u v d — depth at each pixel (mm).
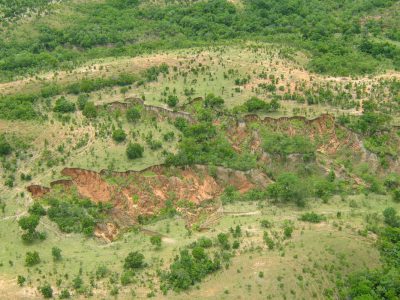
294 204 106000
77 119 126000
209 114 123188
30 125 121688
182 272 81750
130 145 114125
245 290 80312
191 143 115938
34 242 94250
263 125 122312
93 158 114250
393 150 116312
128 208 106875
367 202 105812
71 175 110812
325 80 137500
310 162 116938
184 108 126625
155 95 131875
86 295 80062
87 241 96125
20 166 112625
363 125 119062
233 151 117188
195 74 139500
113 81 137000
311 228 94125
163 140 119062
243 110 123250
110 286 81562
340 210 102375
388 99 129000
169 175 111875
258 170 115250
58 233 97188
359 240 90250
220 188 113438
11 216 100625
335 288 81500
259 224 97312
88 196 108188
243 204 107562
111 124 124188
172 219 105562
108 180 109562
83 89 134750
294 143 117562
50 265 87000
